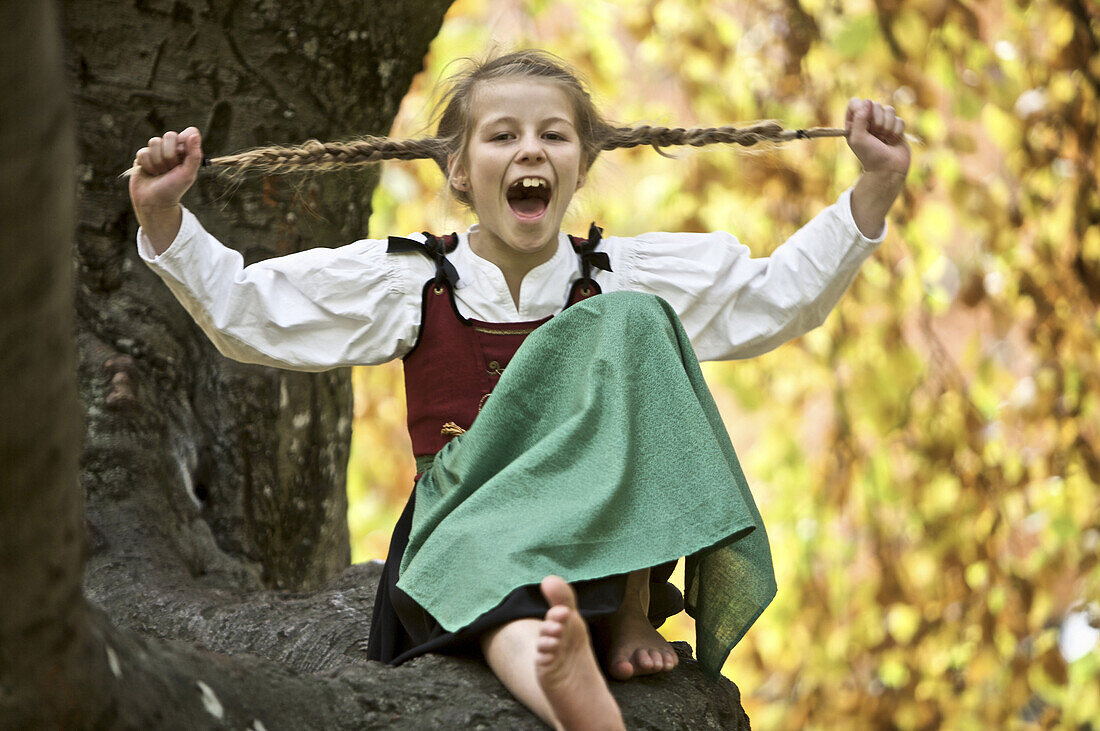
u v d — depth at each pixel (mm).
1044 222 6672
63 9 3590
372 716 2068
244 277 2674
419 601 2199
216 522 3744
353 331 2701
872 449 7180
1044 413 6789
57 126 1203
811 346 6852
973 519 6746
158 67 3699
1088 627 6930
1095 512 6711
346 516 4281
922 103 6555
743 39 6965
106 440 3484
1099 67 6480
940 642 6789
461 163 2912
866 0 6770
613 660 2275
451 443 2504
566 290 2785
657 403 2264
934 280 6875
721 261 2848
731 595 2354
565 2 7559
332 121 3943
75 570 1510
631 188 6965
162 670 1827
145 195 2580
